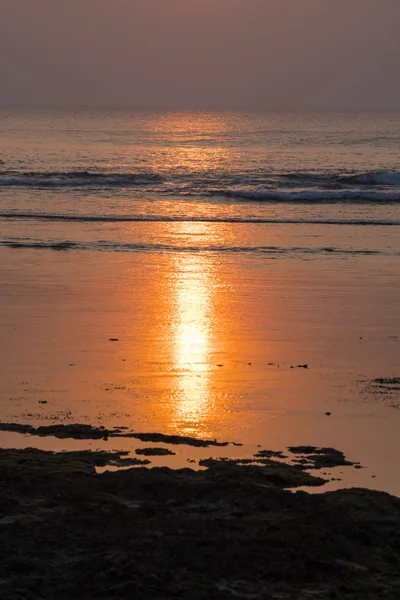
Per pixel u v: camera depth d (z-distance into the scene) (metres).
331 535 16.42
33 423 23.20
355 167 115.50
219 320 36.41
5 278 45.06
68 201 77.19
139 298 40.66
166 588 14.55
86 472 19.20
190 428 23.06
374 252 53.91
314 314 37.62
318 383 27.38
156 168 109.50
